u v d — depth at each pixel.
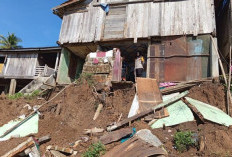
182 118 7.32
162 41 11.16
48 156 6.73
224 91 8.55
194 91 8.91
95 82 10.39
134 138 6.30
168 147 6.23
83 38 12.61
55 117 8.80
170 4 11.54
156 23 11.45
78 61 15.18
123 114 8.21
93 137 7.17
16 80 18.02
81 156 6.36
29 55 17.80
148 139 6.35
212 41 10.19
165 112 7.62
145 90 8.97
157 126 7.16
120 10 12.41
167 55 10.85
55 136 7.65
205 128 6.84
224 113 7.89
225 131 6.51
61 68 13.09
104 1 12.87
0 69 18.81
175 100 8.13
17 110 9.98
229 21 11.04
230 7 10.92
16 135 7.97
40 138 7.32
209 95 8.62
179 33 10.89
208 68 10.09
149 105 8.27
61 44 13.10
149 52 11.21
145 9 11.91
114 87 9.47
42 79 13.75
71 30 13.05
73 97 9.76
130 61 14.24
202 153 5.80
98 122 8.09
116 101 8.95
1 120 9.46
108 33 12.23
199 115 7.18
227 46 11.23
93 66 10.95
